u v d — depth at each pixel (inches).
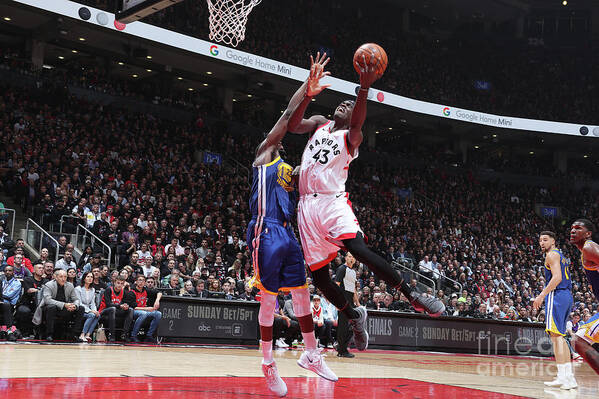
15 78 719.7
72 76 788.6
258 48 831.7
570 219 1107.9
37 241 470.0
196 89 992.2
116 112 769.6
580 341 143.9
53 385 142.8
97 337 362.3
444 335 473.1
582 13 1268.5
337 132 143.9
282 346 402.6
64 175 560.1
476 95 1139.3
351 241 138.7
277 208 148.8
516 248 946.7
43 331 345.7
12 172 548.7
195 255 522.3
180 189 679.7
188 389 146.6
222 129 887.1
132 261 429.1
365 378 203.3
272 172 150.1
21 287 348.2
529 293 778.2
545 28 1288.1
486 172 1152.2
